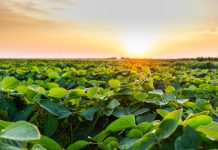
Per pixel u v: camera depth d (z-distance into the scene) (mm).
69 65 18656
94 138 2873
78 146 2871
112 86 5125
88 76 9102
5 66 14508
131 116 2678
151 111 4223
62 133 4039
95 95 4219
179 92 5633
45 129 3549
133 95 4555
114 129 2826
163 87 7879
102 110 3965
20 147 1654
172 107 4121
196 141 1972
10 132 1738
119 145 2633
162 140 2064
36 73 9445
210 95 5477
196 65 24547
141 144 2061
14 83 4113
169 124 2020
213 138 2002
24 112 3658
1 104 3822
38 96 3693
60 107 3637
